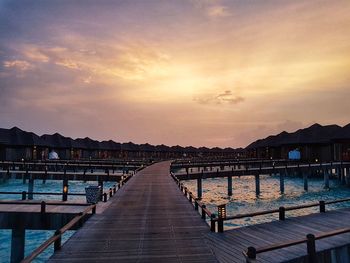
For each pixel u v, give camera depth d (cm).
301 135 7856
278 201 3916
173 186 2755
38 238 2180
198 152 13988
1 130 7088
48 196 3762
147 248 1034
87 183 5712
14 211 1625
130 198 2094
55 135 8788
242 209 3369
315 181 6334
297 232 1309
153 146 12456
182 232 1242
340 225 1432
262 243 1142
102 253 980
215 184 6091
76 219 1183
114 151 10550
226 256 997
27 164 5000
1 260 1778
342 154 6544
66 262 900
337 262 1112
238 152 15375
